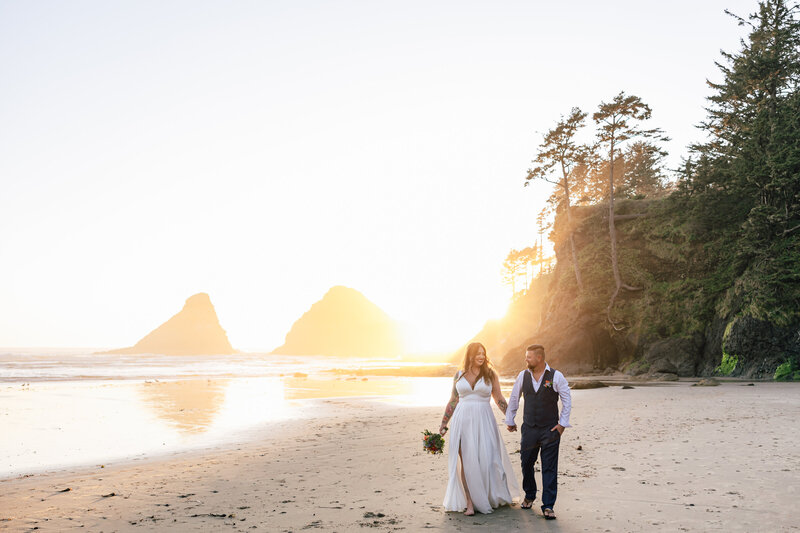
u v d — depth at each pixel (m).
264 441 13.08
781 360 28.62
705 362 33.84
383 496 6.98
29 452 12.00
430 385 37.78
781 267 30.14
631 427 12.09
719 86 44.06
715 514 5.52
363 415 18.28
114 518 6.25
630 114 44.03
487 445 6.16
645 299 39.50
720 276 36.03
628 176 69.56
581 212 49.50
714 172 40.22
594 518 5.58
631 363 37.84
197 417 18.48
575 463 8.48
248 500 7.00
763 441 9.54
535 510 6.05
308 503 6.72
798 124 34.66
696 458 8.35
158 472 9.37
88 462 10.77
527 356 6.20
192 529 5.70
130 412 20.06
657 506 5.91
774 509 5.61
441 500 6.68
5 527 5.95
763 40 40.88
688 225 40.19
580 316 42.12
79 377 48.28
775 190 33.22
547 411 5.99
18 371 62.06
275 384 38.25
